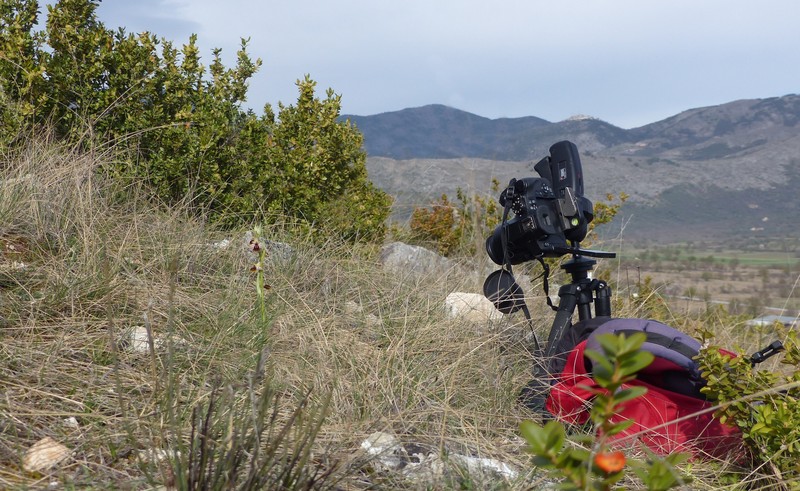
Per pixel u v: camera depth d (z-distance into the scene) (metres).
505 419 3.07
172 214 4.80
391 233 6.99
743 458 2.83
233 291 3.83
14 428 2.20
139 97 5.55
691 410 2.84
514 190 3.42
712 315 5.59
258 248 3.36
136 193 4.87
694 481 2.58
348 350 3.44
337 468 2.12
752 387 2.64
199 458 2.02
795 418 2.55
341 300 4.29
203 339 3.18
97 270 3.51
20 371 2.62
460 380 3.35
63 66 5.38
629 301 5.23
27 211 3.97
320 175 6.13
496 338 3.72
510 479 2.40
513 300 3.48
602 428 1.12
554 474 1.14
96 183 4.54
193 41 5.88
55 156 4.63
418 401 3.03
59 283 3.32
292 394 2.90
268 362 3.06
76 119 5.29
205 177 5.48
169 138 5.45
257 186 5.76
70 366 2.73
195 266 4.12
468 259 6.31
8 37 5.38
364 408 2.85
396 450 2.53
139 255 3.89
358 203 6.38
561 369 3.22
